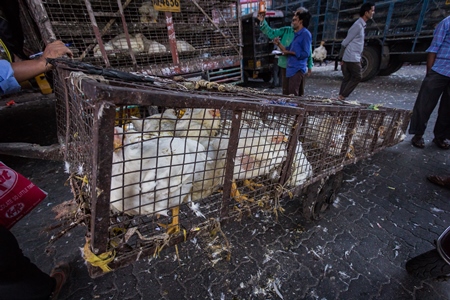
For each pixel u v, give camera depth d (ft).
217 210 4.28
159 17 13.32
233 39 17.13
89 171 3.14
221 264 6.36
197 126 4.47
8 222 3.84
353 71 18.31
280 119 5.24
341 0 27.27
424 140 13.33
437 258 5.24
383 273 6.15
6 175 3.76
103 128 2.36
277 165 4.98
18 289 3.82
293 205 8.53
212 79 16.47
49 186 9.73
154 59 13.15
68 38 10.63
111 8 11.12
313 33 32.04
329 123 6.06
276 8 35.42
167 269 6.23
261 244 6.97
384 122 8.72
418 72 33.55
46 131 14.90
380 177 10.19
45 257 6.51
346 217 8.03
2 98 16.26
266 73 28.86
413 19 21.98
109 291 5.70
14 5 7.13
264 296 5.61
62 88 4.80
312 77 33.65
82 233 7.26
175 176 3.23
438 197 8.95
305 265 6.35
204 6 15.12
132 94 2.42
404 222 7.81
